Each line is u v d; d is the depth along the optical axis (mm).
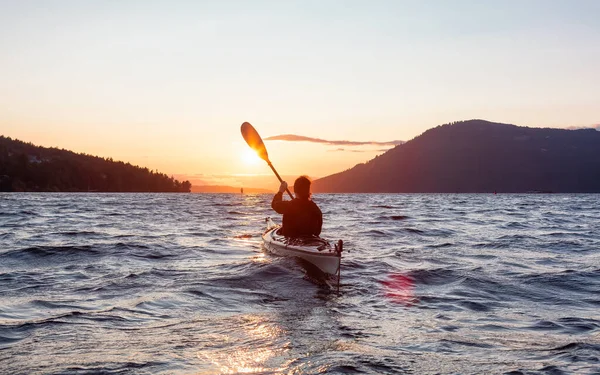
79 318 5066
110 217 23500
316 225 8641
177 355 3877
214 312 5434
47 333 4500
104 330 4621
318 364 3691
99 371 3492
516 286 7074
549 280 7477
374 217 23328
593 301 6223
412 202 55531
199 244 11891
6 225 17594
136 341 4266
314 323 5008
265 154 11398
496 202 57719
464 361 3811
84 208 34031
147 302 5816
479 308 5809
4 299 6008
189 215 25688
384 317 5320
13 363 3666
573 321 5188
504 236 14320
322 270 7293
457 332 4715
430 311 5629
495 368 3641
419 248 11312
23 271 8070
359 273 7977
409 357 3895
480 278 7562
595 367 3664
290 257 8195
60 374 3432
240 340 4340
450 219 22422
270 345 4199
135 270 8117
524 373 3531
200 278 7277
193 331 4629
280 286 6801
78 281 7184
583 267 8656
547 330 4816
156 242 12047
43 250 10148
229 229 16500
